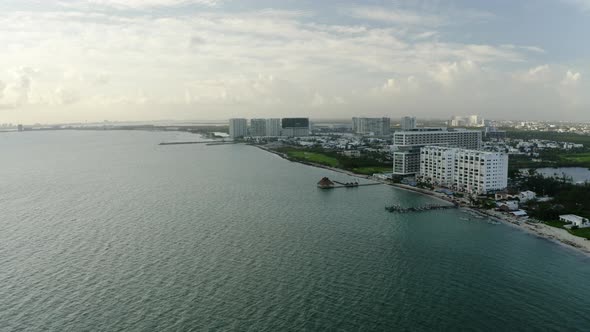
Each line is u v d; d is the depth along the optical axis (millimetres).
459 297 138250
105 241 187375
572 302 135375
